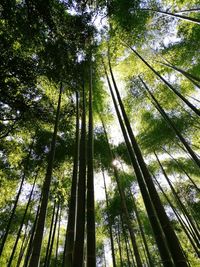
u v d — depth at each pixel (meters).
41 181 7.98
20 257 8.25
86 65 5.76
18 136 7.43
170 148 9.21
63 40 5.16
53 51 5.10
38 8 4.62
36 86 6.05
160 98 8.98
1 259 10.17
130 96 9.09
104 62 7.28
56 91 6.30
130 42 7.25
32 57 5.56
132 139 3.78
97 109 6.99
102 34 7.06
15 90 5.80
